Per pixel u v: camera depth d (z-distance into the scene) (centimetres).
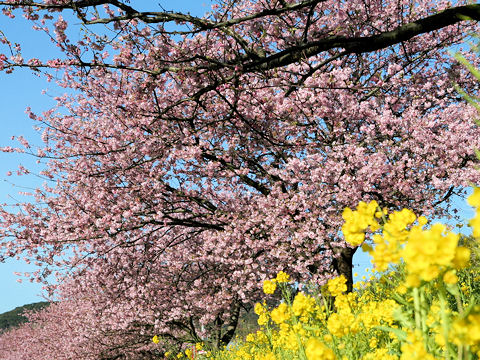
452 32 1009
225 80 620
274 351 395
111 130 933
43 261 1062
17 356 2667
